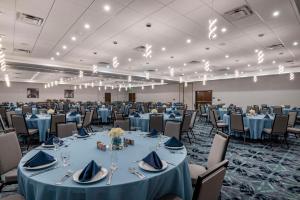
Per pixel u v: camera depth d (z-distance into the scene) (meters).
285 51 7.65
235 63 10.27
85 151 2.20
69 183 1.41
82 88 25.52
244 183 3.05
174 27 5.18
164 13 4.33
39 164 1.71
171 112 7.91
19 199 1.67
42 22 4.84
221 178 1.19
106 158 1.97
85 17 4.56
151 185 1.52
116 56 8.66
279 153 4.71
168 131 3.68
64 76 15.88
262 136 5.86
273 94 13.11
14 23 4.89
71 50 7.61
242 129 5.66
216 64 10.57
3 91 20.19
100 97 27.08
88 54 8.27
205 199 1.08
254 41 6.38
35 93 22.05
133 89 27.23
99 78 16.98
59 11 4.24
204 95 17.48
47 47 7.17
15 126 4.89
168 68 12.06
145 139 2.84
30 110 9.25
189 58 9.06
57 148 2.32
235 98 15.23
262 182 3.09
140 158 1.97
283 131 5.30
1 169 2.23
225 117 6.94
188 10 4.18
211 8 4.09
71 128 3.65
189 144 5.61
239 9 4.13
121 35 5.82
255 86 14.05
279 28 5.23
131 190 1.42
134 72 13.78
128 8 4.10
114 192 1.37
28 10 4.19
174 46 7.03
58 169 1.68
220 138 2.28
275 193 2.74
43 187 1.40
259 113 7.96
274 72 12.69
